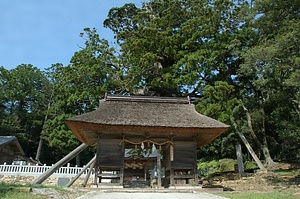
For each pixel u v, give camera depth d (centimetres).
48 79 5175
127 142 1434
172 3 2520
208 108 1833
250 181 1908
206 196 1080
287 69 1642
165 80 2189
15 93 4700
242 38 2242
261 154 3156
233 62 2356
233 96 2297
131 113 1442
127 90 2383
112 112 1422
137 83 2330
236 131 2361
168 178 1538
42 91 5084
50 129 3334
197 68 2127
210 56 2166
